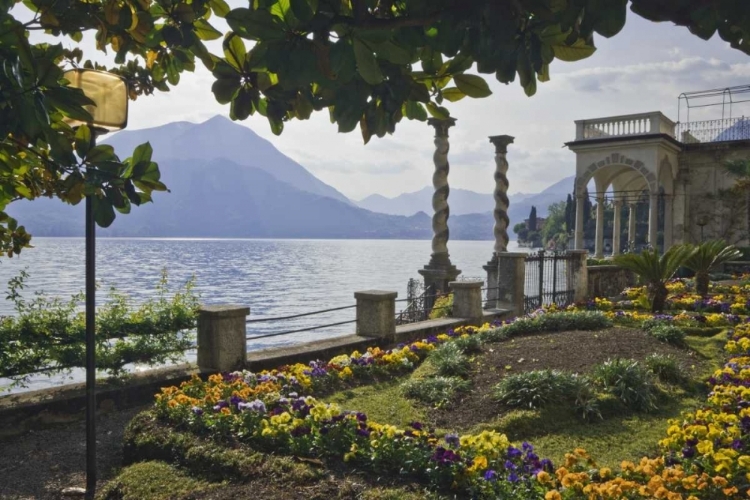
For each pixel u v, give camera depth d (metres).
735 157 24.66
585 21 1.25
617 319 11.65
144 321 7.15
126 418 6.50
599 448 5.25
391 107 1.69
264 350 8.52
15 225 4.79
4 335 6.41
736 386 6.46
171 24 1.97
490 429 5.55
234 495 3.99
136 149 2.09
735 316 11.84
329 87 1.49
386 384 7.34
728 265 22.98
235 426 4.95
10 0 1.59
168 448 4.82
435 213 16.38
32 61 1.61
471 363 7.88
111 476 5.01
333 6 1.34
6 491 4.75
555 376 6.43
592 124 24.69
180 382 7.12
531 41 1.45
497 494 3.77
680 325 11.25
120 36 2.36
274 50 1.37
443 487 3.91
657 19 1.26
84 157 2.05
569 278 16.00
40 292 10.36
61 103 1.68
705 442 4.29
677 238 25.64
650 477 3.93
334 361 7.83
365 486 3.94
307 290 40.66
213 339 7.46
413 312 14.09
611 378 6.64
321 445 4.46
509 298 13.32
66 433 6.09
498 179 18.50
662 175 25.69
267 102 1.80
